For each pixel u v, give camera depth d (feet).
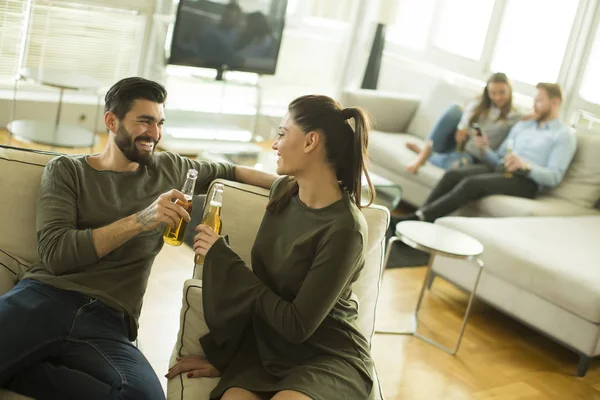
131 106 7.14
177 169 7.73
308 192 6.85
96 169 7.34
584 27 17.72
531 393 11.03
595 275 11.96
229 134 19.19
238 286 6.66
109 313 7.04
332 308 6.85
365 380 6.72
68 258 6.86
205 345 6.96
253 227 7.70
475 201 15.71
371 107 18.66
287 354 6.71
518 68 19.19
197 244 6.82
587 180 15.85
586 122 17.84
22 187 7.36
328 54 22.22
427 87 21.06
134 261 7.25
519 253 12.41
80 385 6.46
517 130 16.33
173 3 17.97
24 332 6.56
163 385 9.12
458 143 16.85
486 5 19.81
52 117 17.67
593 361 12.46
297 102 6.77
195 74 19.04
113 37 18.16
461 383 10.90
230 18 18.56
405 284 13.97
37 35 17.19
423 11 21.35
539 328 12.21
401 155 17.40
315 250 6.68
